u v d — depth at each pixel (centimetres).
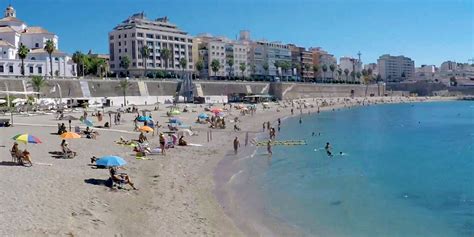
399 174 4422
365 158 5453
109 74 19212
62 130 5653
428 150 6322
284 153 5722
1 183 2881
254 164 4841
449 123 11519
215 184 3706
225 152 5469
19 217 2255
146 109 11706
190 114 10738
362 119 12625
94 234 2219
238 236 2500
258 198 3362
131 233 2345
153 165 4234
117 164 3200
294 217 2923
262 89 19375
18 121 7331
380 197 3494
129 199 2972
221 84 17612
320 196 3484
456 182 4066
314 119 12350
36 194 2716
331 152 5872
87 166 3753
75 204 2639
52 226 2198
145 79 15100
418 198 3472
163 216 2705
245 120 10688
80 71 17512
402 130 9462
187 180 3750
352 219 2906
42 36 15875
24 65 13900
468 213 3070
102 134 6100
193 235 2434
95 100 12656
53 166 3612
